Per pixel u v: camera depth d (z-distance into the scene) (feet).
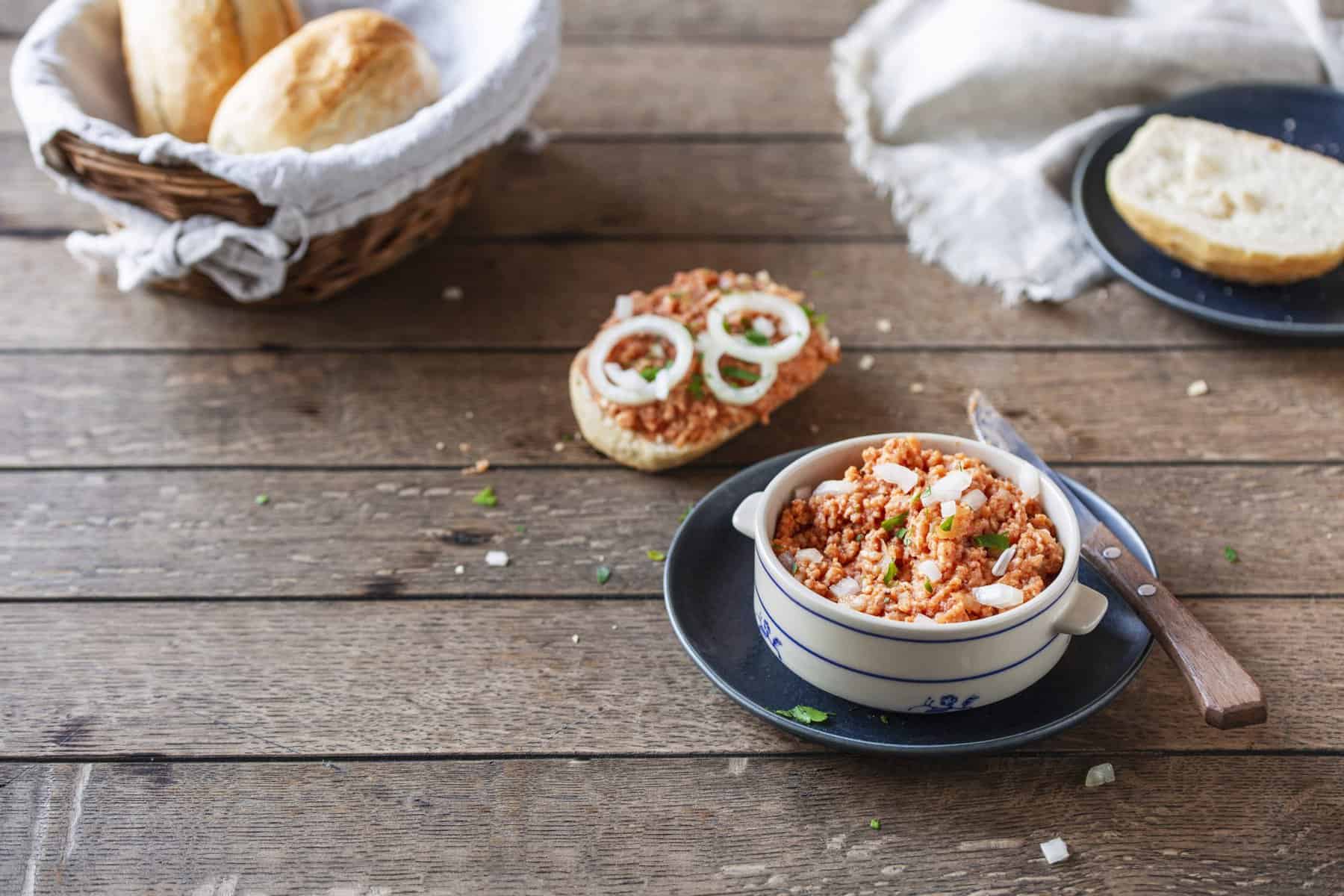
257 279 3.22
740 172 3.68
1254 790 2.67
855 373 3.26
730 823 2.67
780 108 3.84
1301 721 2.74
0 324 3.37
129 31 3.26
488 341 3.34
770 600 2.64
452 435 3.18
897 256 3.49
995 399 3.20
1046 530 2.65
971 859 2.63
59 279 3.46
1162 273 3.32
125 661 2.86
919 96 3.67
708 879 2.62
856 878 2.62
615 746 2.75
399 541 3.01
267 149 3.13
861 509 2.69
